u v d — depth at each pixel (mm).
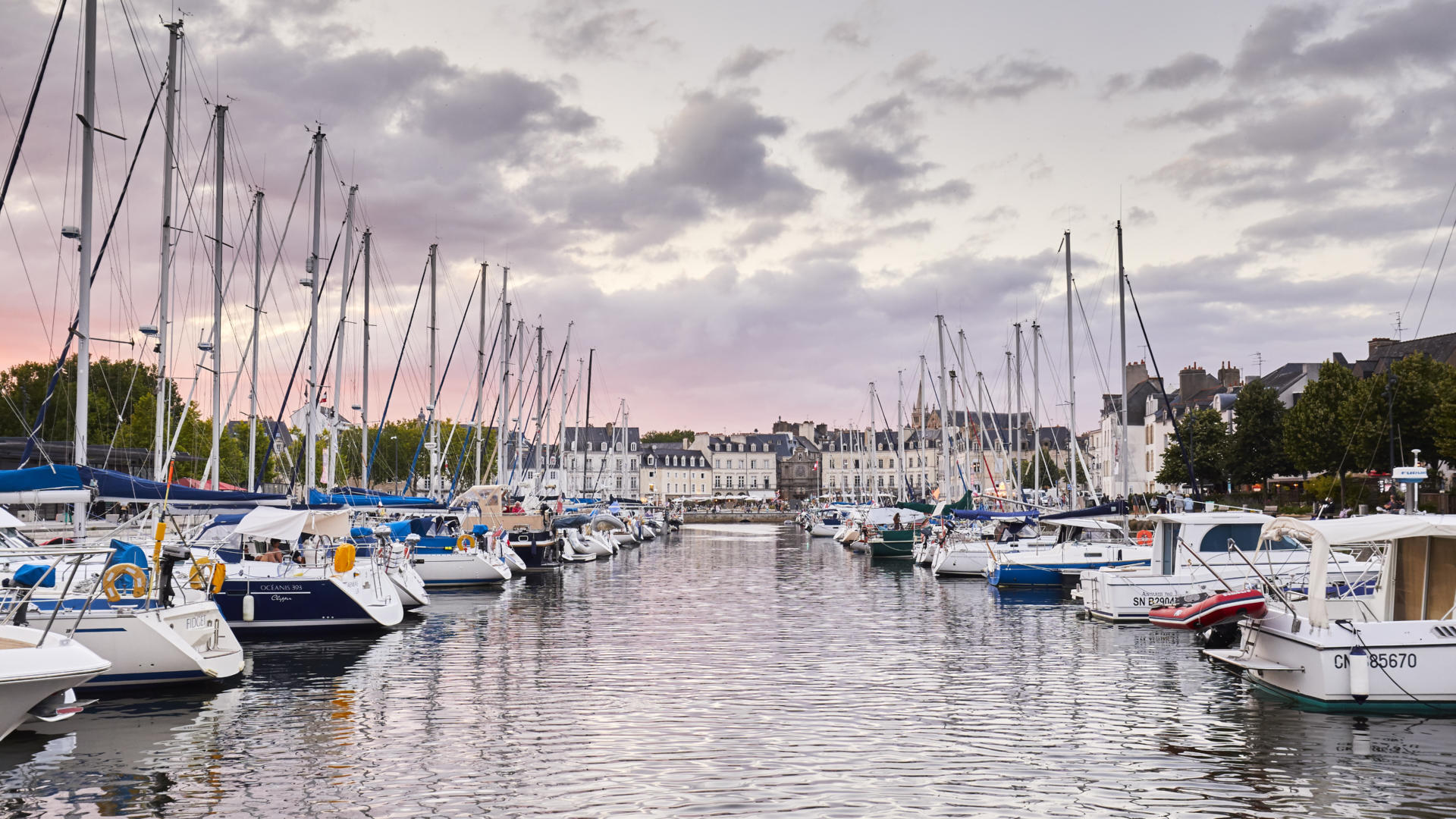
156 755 18734
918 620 38156
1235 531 36094
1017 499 74875
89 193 27578
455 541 51500
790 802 16219
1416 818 15508
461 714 22078
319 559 35750
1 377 87500
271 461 77562
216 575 26172
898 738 20109
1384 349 93438
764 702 23328
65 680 18047
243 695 23891
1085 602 38906
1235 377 118938
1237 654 24141
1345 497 62625
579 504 93125
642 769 17984
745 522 189750
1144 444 128125
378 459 112375
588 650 30922
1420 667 21172
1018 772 17797
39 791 16688
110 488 25406
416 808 15922
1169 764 18250
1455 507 59594
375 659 29062
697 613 40562
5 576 24078
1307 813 15719
